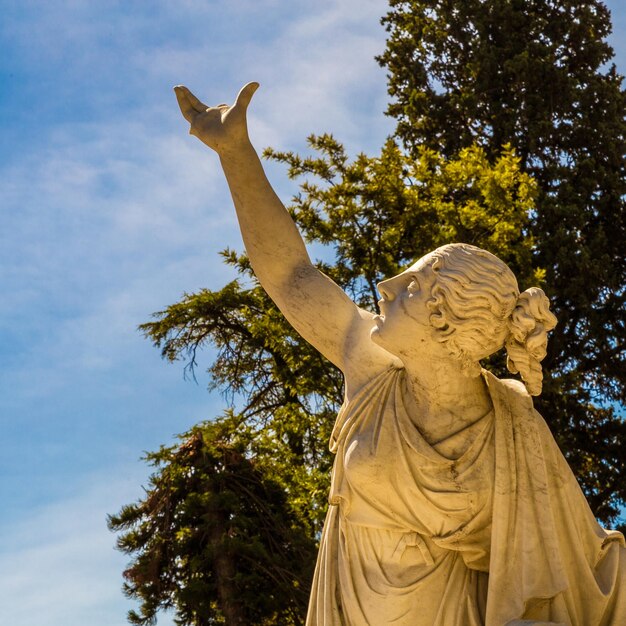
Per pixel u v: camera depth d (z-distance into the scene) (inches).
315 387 591.8
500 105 794.8
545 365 687.7
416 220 588.1
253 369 696.4
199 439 601.0
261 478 592.4
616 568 167.0
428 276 162.7
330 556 169.8
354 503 167.0
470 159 606.5
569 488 166.6
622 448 644.1
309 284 179.2
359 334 175.6
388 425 166.2
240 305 684.7
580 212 715.4
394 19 858.8
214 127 178.9
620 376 696.4
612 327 699.4
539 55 798.5
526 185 600.4
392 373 170.4
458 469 163.6
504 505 162.7
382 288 165.2
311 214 596.4
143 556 582.2
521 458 164.7
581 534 166.9
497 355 526.9
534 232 704.4
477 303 161.2
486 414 166.7
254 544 556.7
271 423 630.5
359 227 591.2
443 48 841.5
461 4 830.5
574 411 642.2
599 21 821.2
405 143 831.7
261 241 179.9
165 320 685.9
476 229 588.4
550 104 789.2
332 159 602.9
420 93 825.5
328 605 167.8
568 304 695.7
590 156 775.1
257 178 179.5
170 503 593.9
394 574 164.4
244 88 178.4
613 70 819.4
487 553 165.2
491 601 161.3
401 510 165.0
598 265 690.8
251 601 558.9
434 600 163.8
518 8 821.2
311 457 614.2
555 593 161.8
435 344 162.4
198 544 585.3
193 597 560.4
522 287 586.2
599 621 165.5
